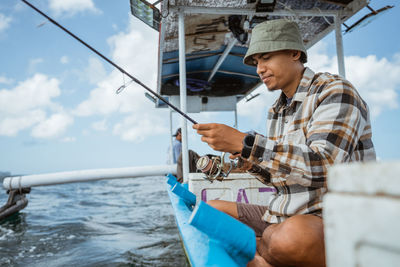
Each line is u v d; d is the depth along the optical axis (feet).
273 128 5.12
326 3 10.94
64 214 19.53
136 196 32.55
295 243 2.92
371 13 10.41
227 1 10.41
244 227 2.79
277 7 11.10
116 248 10.79
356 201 1.00
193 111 22.76
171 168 22.59
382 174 0.92
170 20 11.54
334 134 3.26
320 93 3.84
